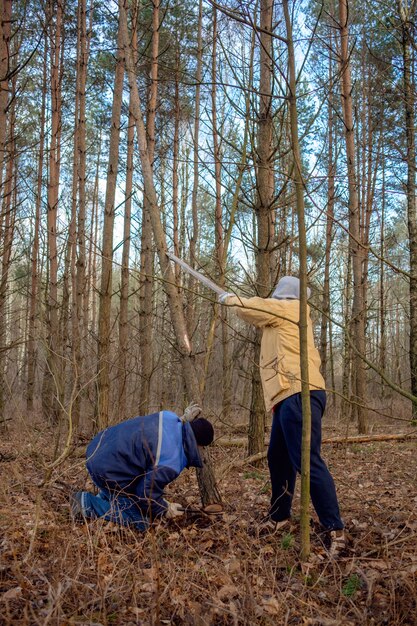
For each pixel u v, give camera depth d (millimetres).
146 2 10711
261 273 5648
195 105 11969
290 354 3559
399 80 9477
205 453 4023
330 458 7086
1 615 2281
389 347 18062
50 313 9977
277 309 3615
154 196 4520
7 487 3982
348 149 9289
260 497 4480
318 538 3328
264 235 5645
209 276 5250
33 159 14766
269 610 2539
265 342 3719
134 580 2635
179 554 3152
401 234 21000
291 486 3738
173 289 4352
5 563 2855
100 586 2572
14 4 10406
